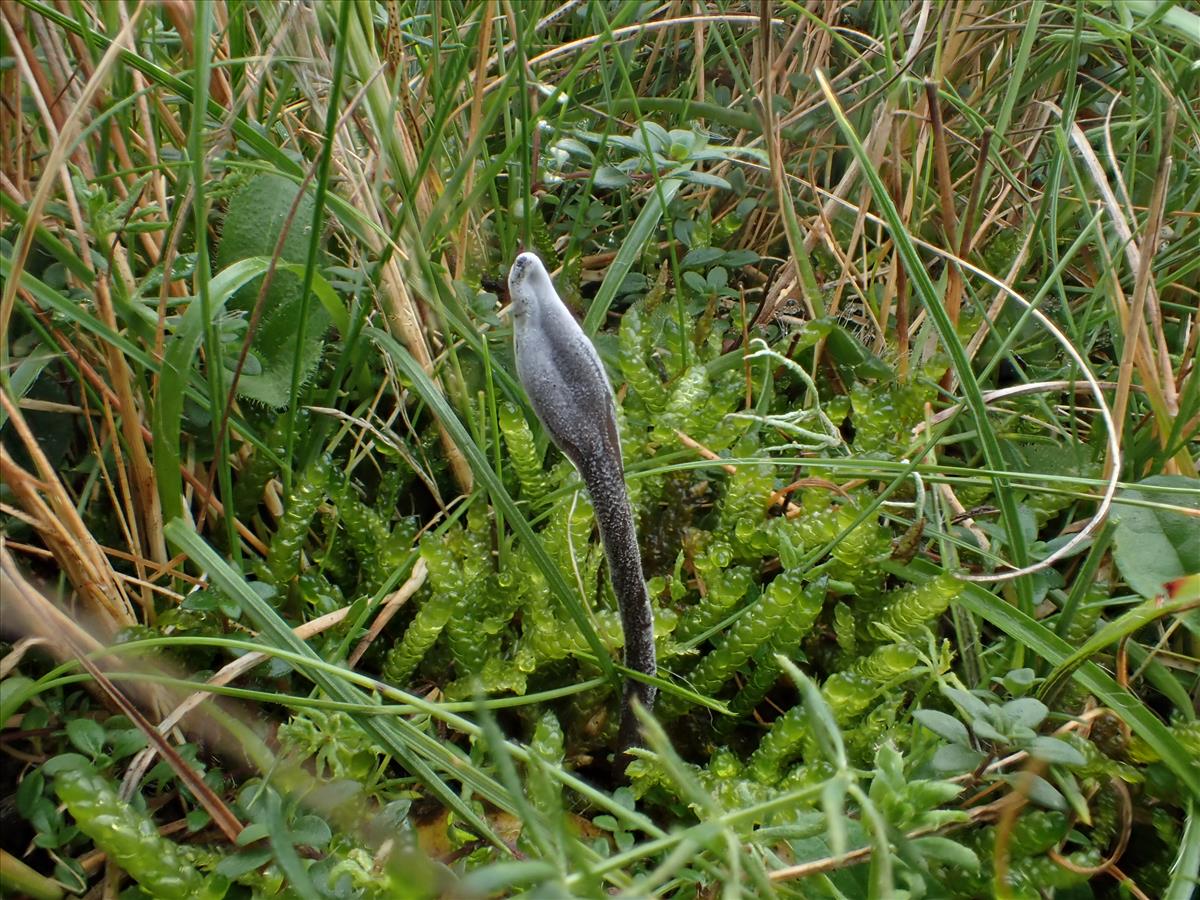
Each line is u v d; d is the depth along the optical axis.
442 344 0.28
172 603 0.25
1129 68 0.30
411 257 0.26
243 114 0.26
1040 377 0.32
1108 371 0.30
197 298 0.23
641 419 0.29
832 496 0.27
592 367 0.20
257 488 0.26
